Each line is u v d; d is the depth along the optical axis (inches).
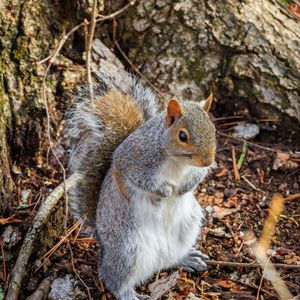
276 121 298.0
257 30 299.1
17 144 277.9
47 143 281.4
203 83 303.0
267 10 306.8
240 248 247.9
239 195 270.7
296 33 304.0
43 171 277.9
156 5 302.7
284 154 286.2
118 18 306.0
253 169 283.4
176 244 233.3
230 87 301.3
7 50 272.7
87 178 237.5
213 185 276.2
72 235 253.8
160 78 302.8
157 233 226.2
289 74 296.4
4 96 272.4
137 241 222.2
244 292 230.8
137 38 306.2
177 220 229.8
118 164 219.6
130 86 247.0
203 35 299.9
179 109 202.7
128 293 229.5
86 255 247.1
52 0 283.4
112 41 308.5
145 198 221.0
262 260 210.5
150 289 234.4
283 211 262.1
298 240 250.1
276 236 251.6
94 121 232.7
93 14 270.8
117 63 300.2
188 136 200.4
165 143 206.2
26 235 241.3
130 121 234.2
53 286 233.9
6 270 241.1
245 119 303.1
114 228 223.9
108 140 233.5
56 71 285.9
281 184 275.6
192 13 300.2
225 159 287.9
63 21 287.4
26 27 274.8
